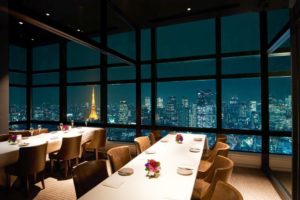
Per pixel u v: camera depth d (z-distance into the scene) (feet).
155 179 6.30
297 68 8.77
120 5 13.69
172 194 5.28
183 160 8.40
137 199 5.00
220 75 15.90
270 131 14.35
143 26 17.63
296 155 8.61
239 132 15.43
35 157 10.16
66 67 21.15
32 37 19.86
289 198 9.30
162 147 10.82
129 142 19.54
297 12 8.36
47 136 14.67
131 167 7.45
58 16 14.66
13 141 12.05
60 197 10.10
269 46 13.39
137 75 18.56
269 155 14.43
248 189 11.20
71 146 12.71
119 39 18.84
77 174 6.59
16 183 11.66
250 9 14.07
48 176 12.99
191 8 14.16
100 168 7.41
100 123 20.08
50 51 21.88
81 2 12.64
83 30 17.51
